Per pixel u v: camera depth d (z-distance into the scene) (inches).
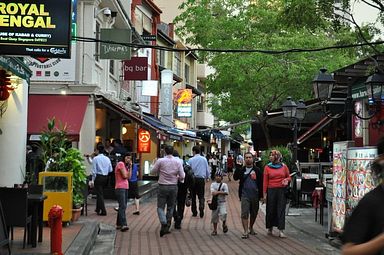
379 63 538.6
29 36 379.6
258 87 1209.4
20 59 510.3
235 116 1314.0
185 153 1788.9
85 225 503.8
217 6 1262.3
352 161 429.7
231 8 1264.8
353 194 426.3
